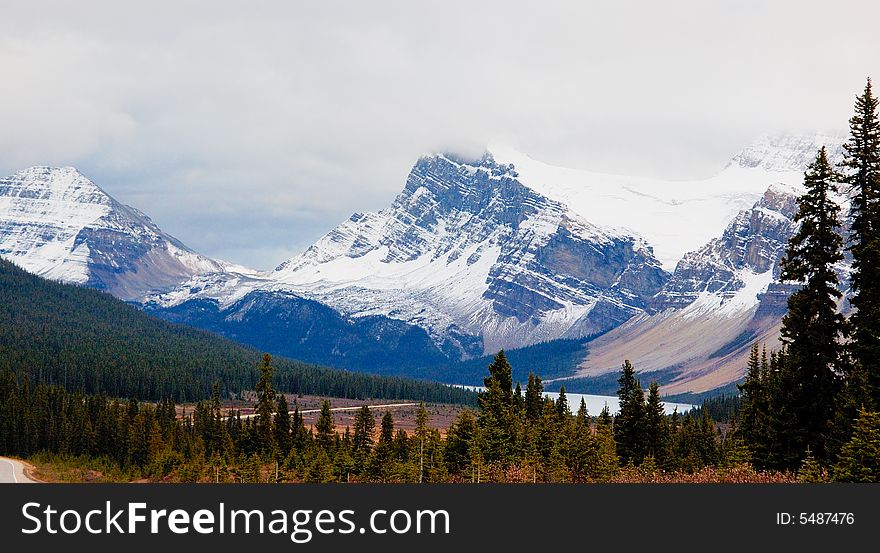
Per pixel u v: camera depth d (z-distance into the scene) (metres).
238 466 151.38
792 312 84.69
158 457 162.00
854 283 84.44
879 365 80.81
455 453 121.75
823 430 83.62
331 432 177.00
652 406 130.00
